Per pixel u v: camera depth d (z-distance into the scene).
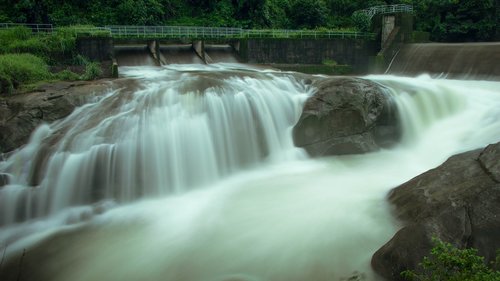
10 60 19.80
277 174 16.30
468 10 41.88
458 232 8.62
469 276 6.24
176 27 34.91
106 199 14.31
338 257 10.35
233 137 17.22
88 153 14.25
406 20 34.12
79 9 38.44
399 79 26.88
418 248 8.62
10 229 12.86
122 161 14.60
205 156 16.34
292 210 12.98
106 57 27.97
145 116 15.95
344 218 12.06
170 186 15.27
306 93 19.58
